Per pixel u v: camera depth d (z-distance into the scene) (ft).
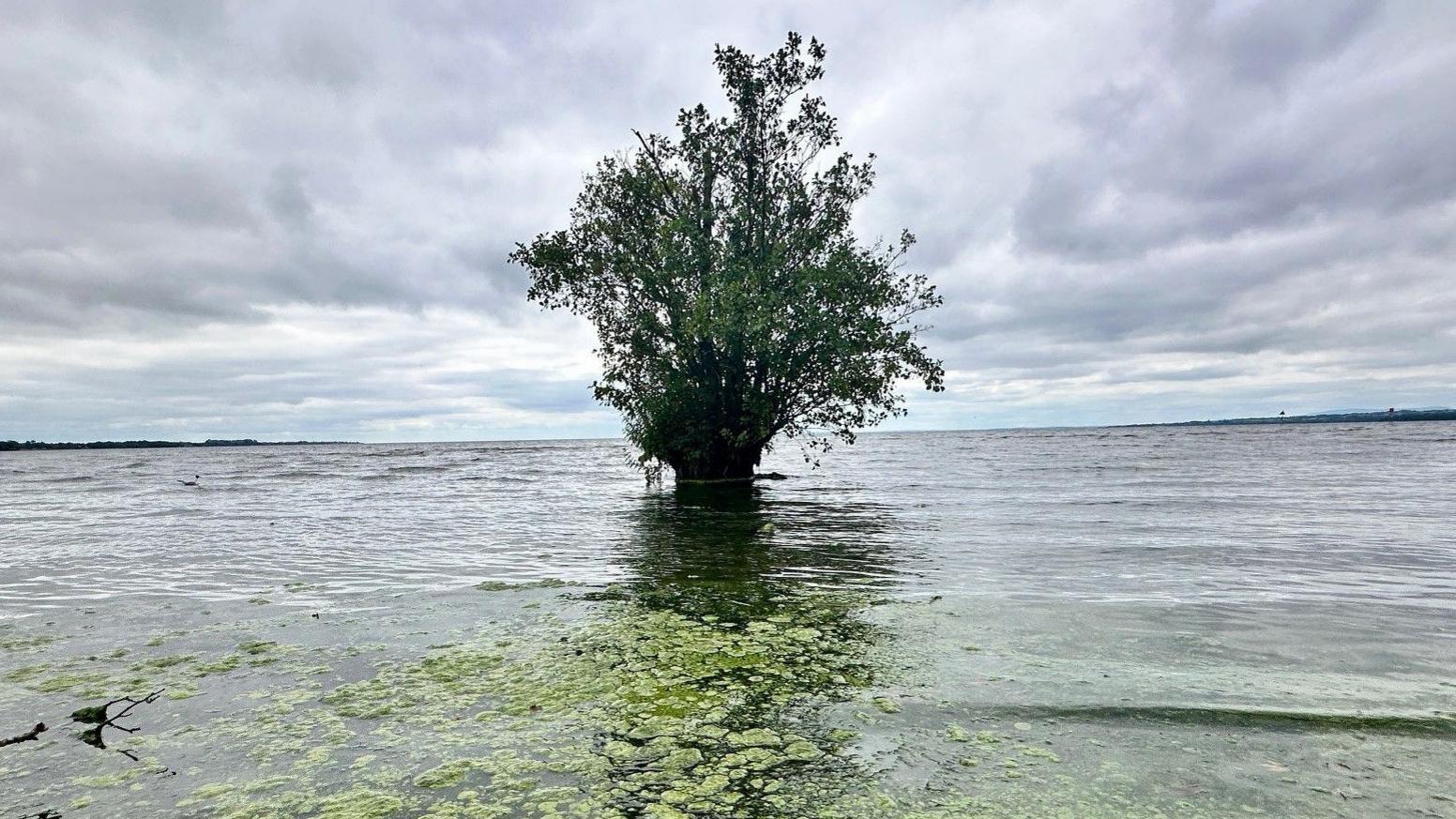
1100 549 38.88
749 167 78.28
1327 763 13.56
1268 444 247.91
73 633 23.88
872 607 26.23
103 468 228.02
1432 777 12.94
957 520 52.54
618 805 12.26
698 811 12.03
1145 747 14.34
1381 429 516.32
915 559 36.19
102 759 14.28
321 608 27.25
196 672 19.62
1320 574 31.73
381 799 12.52
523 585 31.01
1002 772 13.32
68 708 17.01
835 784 12.91
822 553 38.58
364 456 335.47
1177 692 17.26
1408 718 15.61
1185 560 35.32
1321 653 20.30
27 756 14.42
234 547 44.34
